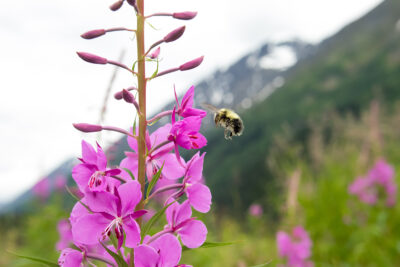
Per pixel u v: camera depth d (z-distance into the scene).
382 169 8.23
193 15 2.57
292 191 7.52
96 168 2.33
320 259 7.73
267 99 140.12
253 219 10.19
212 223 9.30
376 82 107.81
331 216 8.06
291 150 10.10
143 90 2.46
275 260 7.37
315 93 124.81
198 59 2.56
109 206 2.22
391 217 7.98
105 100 2.83
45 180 11.57
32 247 9.91
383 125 11.57
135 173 2.65
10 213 12.66
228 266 8.10
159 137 2.70
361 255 7.40
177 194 2.61
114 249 2.47
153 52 2.64
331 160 10.31
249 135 112.69
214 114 4.93
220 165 100.12
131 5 2.45
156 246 2.30
